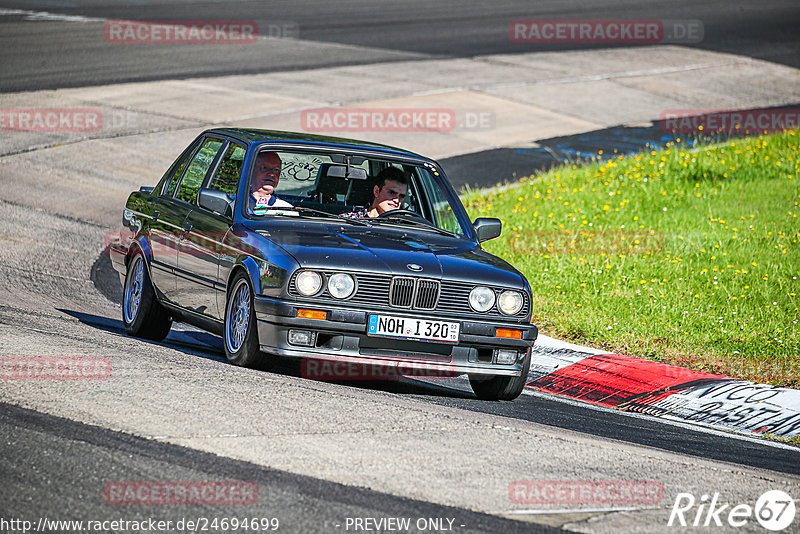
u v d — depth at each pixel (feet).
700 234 158.92
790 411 92.94
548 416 85.10
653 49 371.76
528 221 171.83
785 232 159.02
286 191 96.48
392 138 239.09
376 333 82.17
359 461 62.08
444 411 78.43
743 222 166.20
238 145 97.35
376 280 82.89
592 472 65.10
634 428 84.58
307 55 329.52
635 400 96.78
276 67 308.19
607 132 259.39
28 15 372.99
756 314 122.21
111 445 61.16
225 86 279.28
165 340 104.88
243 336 85.71
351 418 71.26
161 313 102.47
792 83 325.01
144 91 267.39
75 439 61.67
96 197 183.62
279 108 258.37
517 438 71.36
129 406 68.74
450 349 84.69
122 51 317.42
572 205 180.14
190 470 58.13
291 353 81.71
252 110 254.68
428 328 83.30
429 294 83.82
